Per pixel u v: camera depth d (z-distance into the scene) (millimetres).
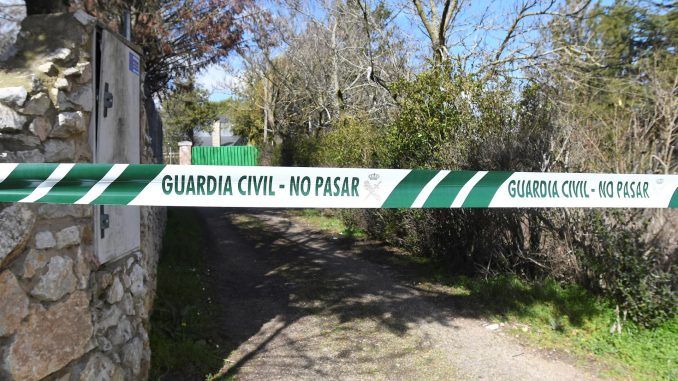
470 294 6617
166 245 8594
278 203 3172
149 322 4699
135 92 4047
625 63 11992
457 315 5969
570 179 4082
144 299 4293
